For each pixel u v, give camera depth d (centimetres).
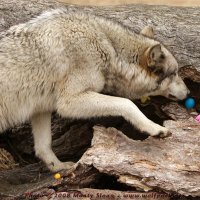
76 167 1438
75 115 1568
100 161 1418
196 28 1828
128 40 1620
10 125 1606
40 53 1555
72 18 1591
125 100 1534
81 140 1850
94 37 1570
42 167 1741
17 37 1571
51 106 1614
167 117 1767
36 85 1571
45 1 1973
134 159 1422
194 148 1477
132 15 1895
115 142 1491
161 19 1872
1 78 1537
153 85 1652
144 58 1606
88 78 1552
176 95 1683
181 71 1812
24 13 1925
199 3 2756
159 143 1494
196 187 1370
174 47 1817
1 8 1934
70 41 1551
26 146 1983
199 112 1825
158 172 1396
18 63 1546
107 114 1540
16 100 1572
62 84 1560
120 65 1599
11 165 1916
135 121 1514
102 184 1516
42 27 1577
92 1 2770
